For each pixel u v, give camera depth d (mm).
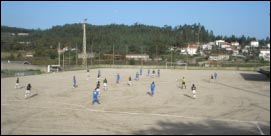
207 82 54000
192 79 59781
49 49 119688
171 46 166750
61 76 62125
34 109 26578
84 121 21922
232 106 28922
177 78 61406
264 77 65875
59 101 31125
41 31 165875
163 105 29312
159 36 175625
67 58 109562
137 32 184375
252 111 26344
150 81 54312
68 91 39094
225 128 20031
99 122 21656
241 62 119125
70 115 24094
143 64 102438
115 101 31469
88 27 180750
